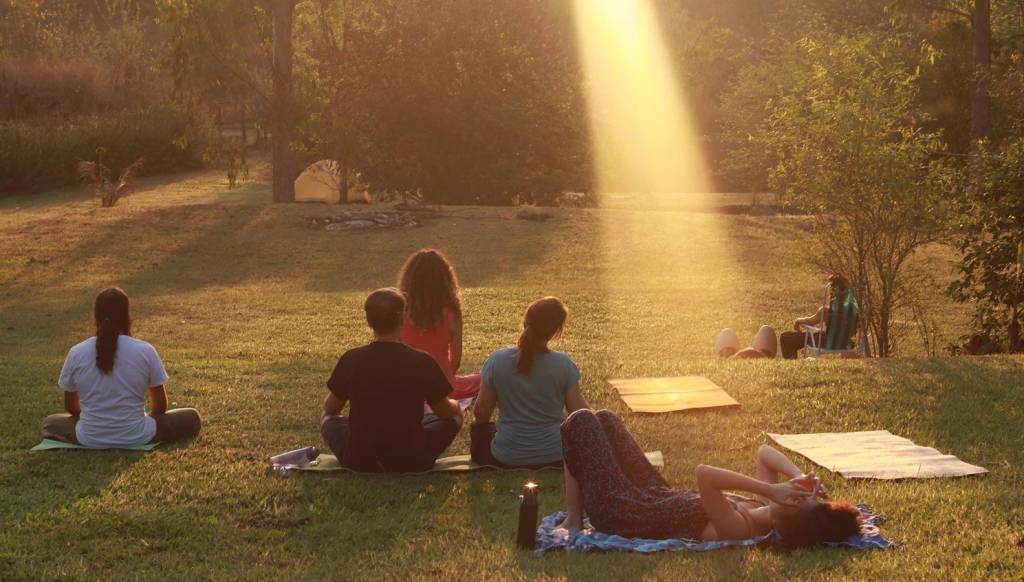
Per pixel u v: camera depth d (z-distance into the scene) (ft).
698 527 18.11
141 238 90.27
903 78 43.45
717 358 41.34
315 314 61.87
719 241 89.76
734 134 136.87
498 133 119.03
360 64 114.42
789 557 17.30
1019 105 81.97
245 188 164.04
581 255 84.99
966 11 130.31
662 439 26.25
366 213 97.19
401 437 22.84
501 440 23.26
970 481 22.15
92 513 20.72
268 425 28.45
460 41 116.98
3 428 27.99
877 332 42.93
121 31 203.51
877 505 20.40
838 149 41.16
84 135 167.32
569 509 19.25
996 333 47.26
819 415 28.27
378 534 19.67
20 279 77.00
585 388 32.22
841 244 42.98
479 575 17.03
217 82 109.60
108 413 25.45
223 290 72.84
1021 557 17.46
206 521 20.30
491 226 95.40
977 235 45.21
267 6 108.37
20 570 17.72
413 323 26.61
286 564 18.12
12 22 194.39
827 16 146.41
